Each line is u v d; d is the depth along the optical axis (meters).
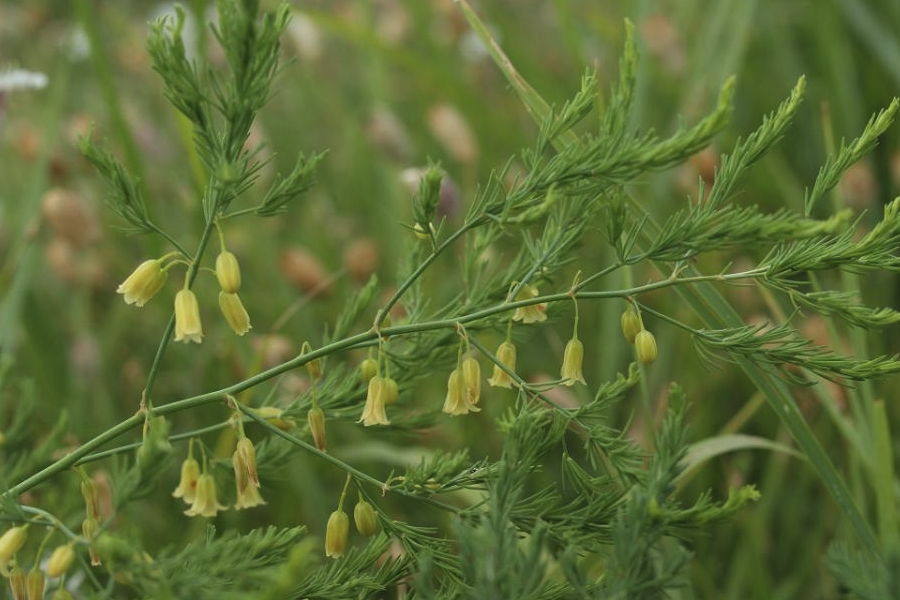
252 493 0.41
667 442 0.39
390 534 0.42
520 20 1.12
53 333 0.68
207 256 0.68
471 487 0.42
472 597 0.38
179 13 0.39
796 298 0.40
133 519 0.53
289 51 0.96
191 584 0.39
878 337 0.55
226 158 0.40
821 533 0.52
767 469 0.55
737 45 0.71
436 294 0.63
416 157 0.86
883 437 0.46
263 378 0.42
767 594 0.50
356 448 0.53
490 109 0.77
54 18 1.21
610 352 0.56
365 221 0.83
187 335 0.40
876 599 0.38
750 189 0.69
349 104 1.04
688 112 0.71
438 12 0.98
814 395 0.53
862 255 0.40
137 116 0.82
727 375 0.57
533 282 0.42
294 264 0.64
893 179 0.67
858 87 0.76
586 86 0.41
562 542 0.41
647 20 0.78
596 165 0.40
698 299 0.46
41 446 0.45
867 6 0.76
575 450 0.56
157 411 0.41
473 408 0.41
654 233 0.46
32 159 0.77
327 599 0.41
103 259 0.74
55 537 0.46
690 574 0.50
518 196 0.40
